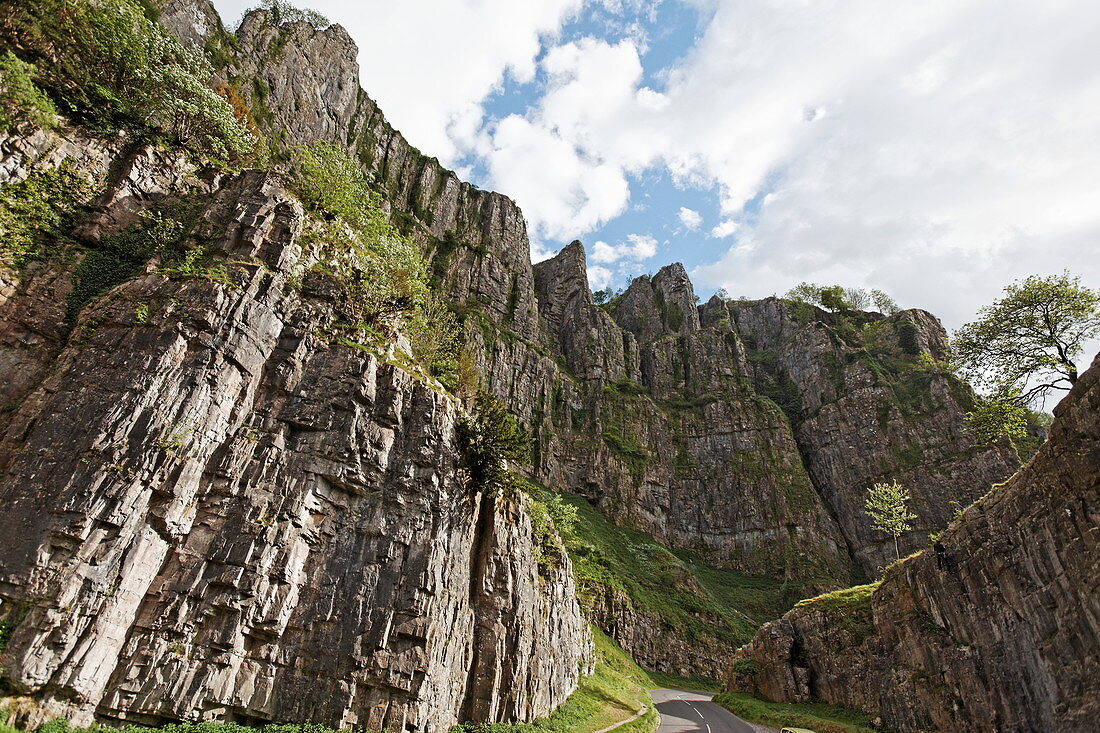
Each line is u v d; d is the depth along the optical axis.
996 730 27.89
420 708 24.53
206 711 20.88
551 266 146.25
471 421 33.72
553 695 34.69
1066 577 25.05
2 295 24.62
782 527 95.56
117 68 33.94
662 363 132.50
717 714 43.91
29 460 20.89
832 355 121.50
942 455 94.50
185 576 22.20
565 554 46.75
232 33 76.25
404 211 108.69
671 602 74.12
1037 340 34.38
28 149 27.75
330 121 88.31
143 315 24.84
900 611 37.34
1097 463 23.53
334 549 26.05
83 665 18.97
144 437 22.31
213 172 35.53
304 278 31.52
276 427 26.70
